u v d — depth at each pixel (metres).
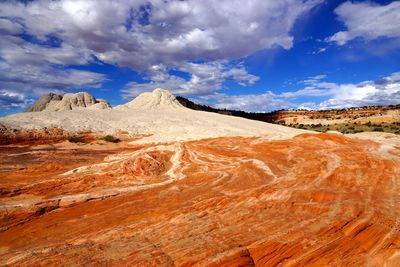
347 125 86.44
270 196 9.96
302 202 9.27
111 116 46.44
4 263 6.66
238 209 9.17
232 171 14.89
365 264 6.39
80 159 22.89
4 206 10.29
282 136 23.81
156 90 74.50
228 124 48.34
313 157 15.27
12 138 29.66
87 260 6.43
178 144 21.39
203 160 17.94
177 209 9.77
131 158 16.97
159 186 13.29
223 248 6.64
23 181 14.73
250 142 23.23
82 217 10.00
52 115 40.44
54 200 11.02
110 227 8.87
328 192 9.59
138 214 9.77
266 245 6.79
